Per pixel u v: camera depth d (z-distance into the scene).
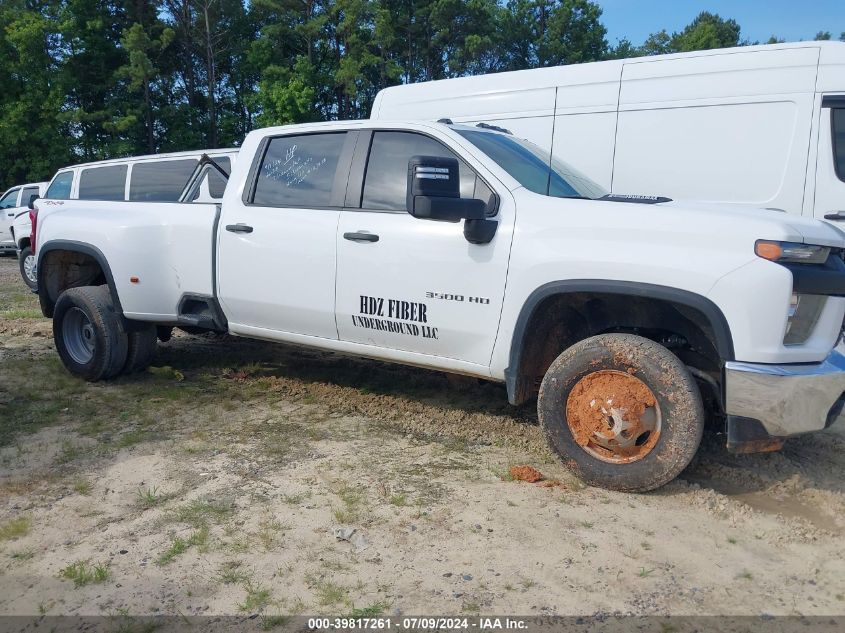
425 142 4.42
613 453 3.76
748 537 3.33
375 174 4.55
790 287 3.30
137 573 3.03
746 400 3.38
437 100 8.30
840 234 3.67
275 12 36.91
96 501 3.71
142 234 5.37
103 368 5.68
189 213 5.27
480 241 3.97
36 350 7.03
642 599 2.83
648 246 3.55
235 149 6.86
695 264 3.42
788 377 3.31
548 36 41.12
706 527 3.41
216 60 40.25
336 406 5.30
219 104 40.66
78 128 36.31
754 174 6.42
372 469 4.11
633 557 3.14
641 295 3.54
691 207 3.71
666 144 6.82
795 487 3.88
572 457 3.86
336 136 4.79
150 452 4.37
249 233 4.93
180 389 5.67
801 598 2.85
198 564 3.09
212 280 5.16
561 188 4.41
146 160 7.46
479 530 3.37
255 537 3.31
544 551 3.18
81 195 8.07
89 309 5.62
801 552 3.20
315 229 4.64
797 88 6.20
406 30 38.28
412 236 4.23
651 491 3.75
